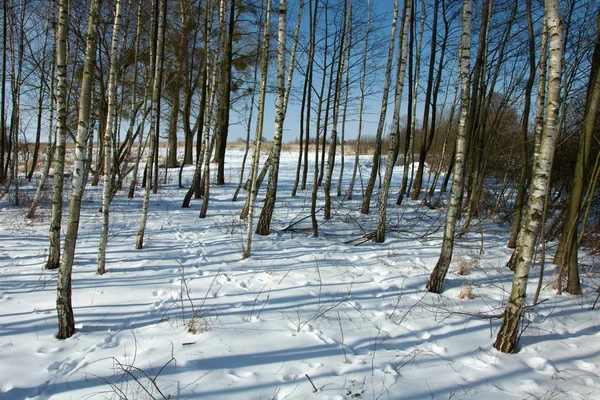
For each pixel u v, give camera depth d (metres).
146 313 4.82
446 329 4.67
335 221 10.82
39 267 6.31
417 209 12.67
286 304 5.24
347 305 5.27
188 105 19.55
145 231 9.15
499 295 5.73
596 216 9.28
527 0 7.72
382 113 11.70
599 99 5.21
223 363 3.76
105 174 6.05
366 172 22.58
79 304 4.99
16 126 11.78
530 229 3.98
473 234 9.73
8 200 12.03
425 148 15.54
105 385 3.35
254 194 7.24
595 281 6.34
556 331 4.68
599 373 3.78
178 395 3.25
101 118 12.86
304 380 3.52
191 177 19.30
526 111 7.84
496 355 4.11
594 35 6.35
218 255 7.43
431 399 3.30
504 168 11.68
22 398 3.19
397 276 6.49
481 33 9.50
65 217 10.16
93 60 4.14
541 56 6.37
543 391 3.47
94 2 4.16
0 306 4.85
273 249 7.95
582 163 5.54
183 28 15.98
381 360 3.91
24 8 11.86
